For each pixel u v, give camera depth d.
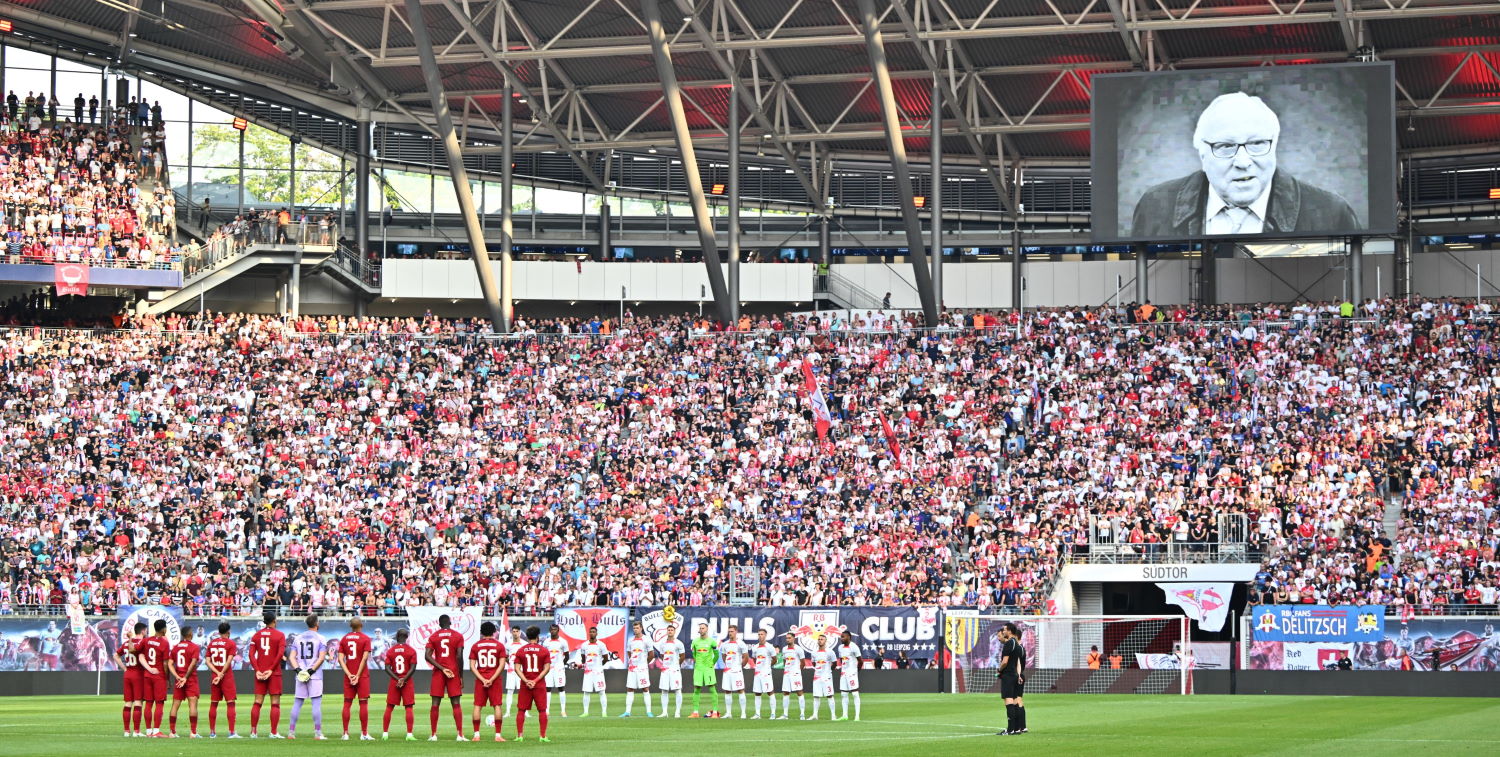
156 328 62.03
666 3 58.06
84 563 48.91
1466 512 48.00
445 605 48.09
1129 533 49.75
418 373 61.25
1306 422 54.72
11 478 53.50
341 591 48.81
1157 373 58.50
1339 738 25.36
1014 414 57.56
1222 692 41.81
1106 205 59.78
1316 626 43.25
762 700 37.00
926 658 45.06
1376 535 48.12
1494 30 57.22
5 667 45.03
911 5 56.78
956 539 50.75
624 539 51.72
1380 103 57.38
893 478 54.31
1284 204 58.19
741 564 50.00
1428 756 22.11
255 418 58.38
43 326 62.62
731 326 63.28
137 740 25.05
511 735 26.72
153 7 61.16
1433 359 56.41
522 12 59.41
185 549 50.75
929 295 61.69
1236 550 48.66
